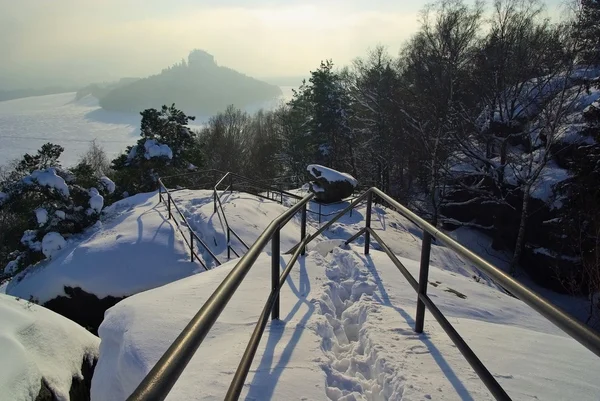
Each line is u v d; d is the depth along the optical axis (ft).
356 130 115.75
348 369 10.44
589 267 56.39
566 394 8.71
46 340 22.48
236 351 10.28
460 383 8.84
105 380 12.80
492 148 92.43
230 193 59.00
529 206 73.10
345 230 54.03
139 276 36.09
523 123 83.71
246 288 15.44
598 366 10.25
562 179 68.08
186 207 50.42
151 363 11.08
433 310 9.68
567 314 4.52
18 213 52.70
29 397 17.83
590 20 67.62
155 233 41.24
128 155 71.67
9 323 21.49
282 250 40.78
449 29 90.68
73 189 51.47
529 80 85.40
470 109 95.25
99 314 35.65
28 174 52.39
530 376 9.45
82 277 35.99
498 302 17.43
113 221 48.78
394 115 103.19
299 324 11.98
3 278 49.70
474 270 52.75
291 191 80.89
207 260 38.32
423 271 11.07
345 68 124.26
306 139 109.60
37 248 47.85
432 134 89.81
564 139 69.62
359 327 13.16
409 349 10.49
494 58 84.23
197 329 4.38
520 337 12.08
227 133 176.96
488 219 86.17
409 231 63.41
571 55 67.56
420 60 97.40
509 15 84.12
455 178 83.51
